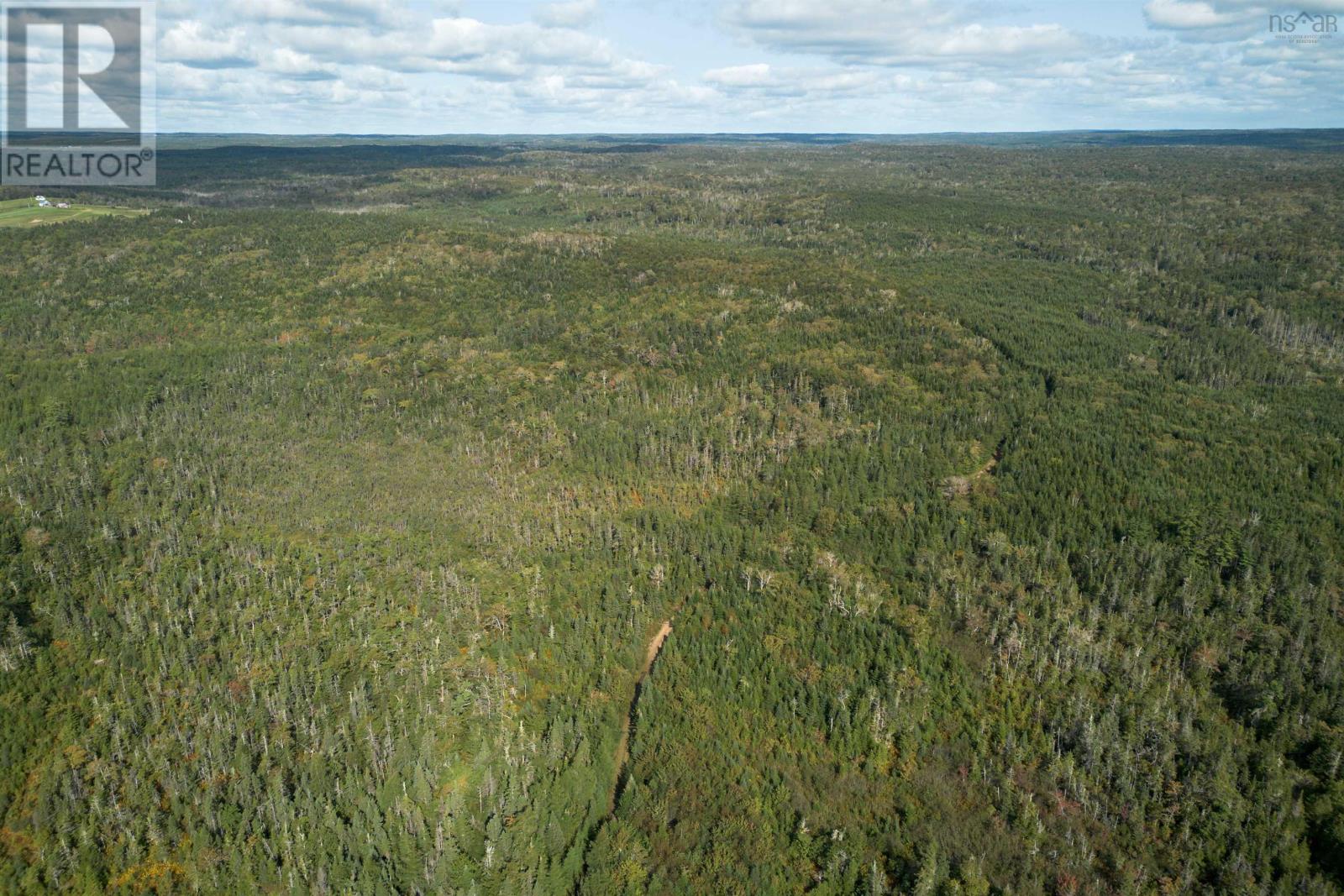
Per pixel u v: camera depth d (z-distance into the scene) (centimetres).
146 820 9094
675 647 11788
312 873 8800
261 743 9950
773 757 10375
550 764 10206
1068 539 13450
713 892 8925
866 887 8900
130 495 13825
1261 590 12169
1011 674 11275
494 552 13425
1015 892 8900
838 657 11550
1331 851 9012
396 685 10881
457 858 9019
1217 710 10719
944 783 10100
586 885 8900
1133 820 9538
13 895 8425
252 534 13275
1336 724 10219
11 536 12169
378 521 13938
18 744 9556
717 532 14212
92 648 10812
